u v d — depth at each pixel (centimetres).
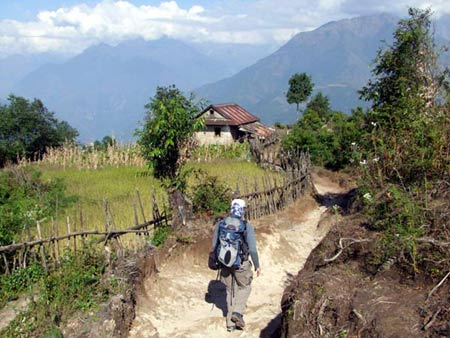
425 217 668
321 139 3116
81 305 694
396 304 516
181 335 737
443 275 538
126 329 723
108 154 2947
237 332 754
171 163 1124
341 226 830
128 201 1565
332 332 534
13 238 810
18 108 3509
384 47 1446
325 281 612
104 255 838
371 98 1490
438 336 442
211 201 1226
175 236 1057
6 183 1524
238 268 738
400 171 902
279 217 1523
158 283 893
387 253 619
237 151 3303
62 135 3766
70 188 1925
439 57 1323
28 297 702
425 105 1212
